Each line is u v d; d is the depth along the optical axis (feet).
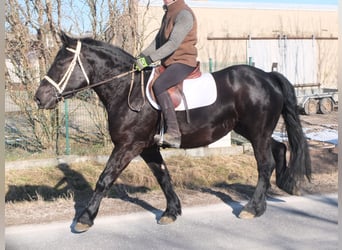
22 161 26.78
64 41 16.22
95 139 31.53
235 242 15.40
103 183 16.31
